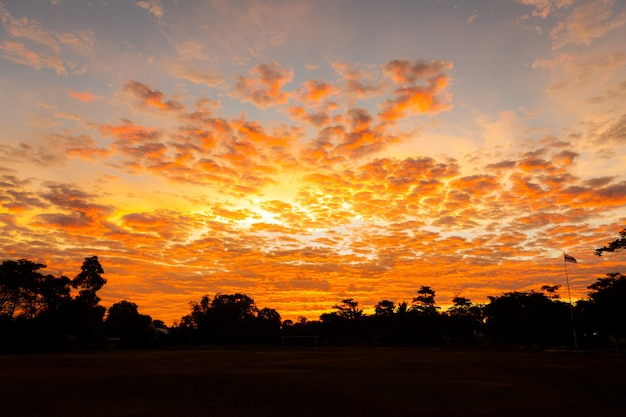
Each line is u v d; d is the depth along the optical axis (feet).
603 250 180.14
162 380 85.40
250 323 460.55
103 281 297.33
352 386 74.79
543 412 50.29
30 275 254.27
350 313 400.88
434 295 388.16
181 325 445.78
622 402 57.52
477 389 70.44
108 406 54.70
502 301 303.48
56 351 270.67
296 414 49.29
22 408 53.47
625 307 195.62
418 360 152.66
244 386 75.05
